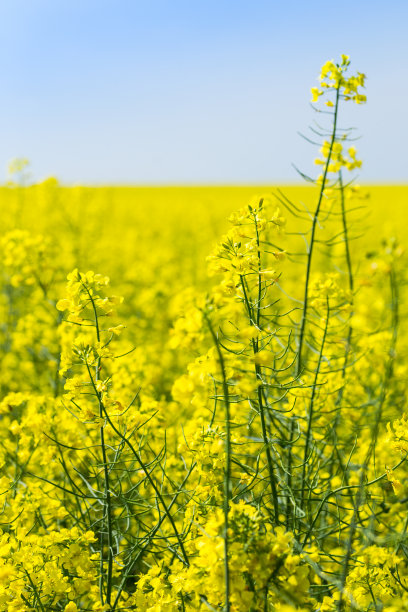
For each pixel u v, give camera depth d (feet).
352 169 10.77
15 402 11.32
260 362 6.84
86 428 10.94
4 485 10.30
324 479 10.98
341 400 12.09
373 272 12.90
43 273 17.54
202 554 6.26
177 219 64.44
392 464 10.36
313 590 9.23
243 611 6.32
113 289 30.60
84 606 9.80
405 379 13.64
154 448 12.15
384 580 8.45
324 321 10.67
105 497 8.64
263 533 6.45
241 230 9.08
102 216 45.78
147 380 13.78
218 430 9.16
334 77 9.98
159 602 8.00
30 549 8.46
